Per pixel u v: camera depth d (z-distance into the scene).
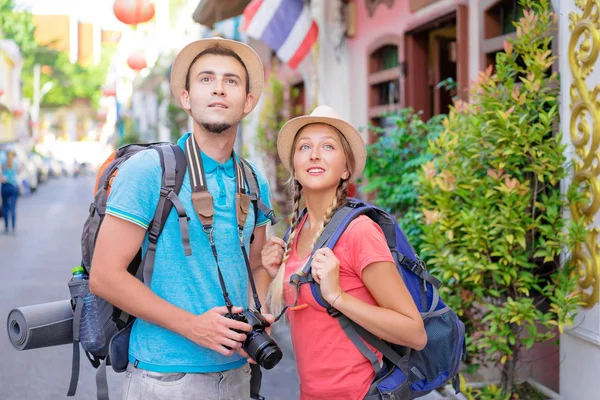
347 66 8.81
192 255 2.10
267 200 2.47
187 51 2.22
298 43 8.11
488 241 3.69
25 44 49.00
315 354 2.16
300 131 2.33
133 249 2.05
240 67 2.22
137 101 35.12
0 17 47.66
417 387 2.24
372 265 2.05
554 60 4.06
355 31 8.55
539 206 3.70
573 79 3.69
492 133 3.80
